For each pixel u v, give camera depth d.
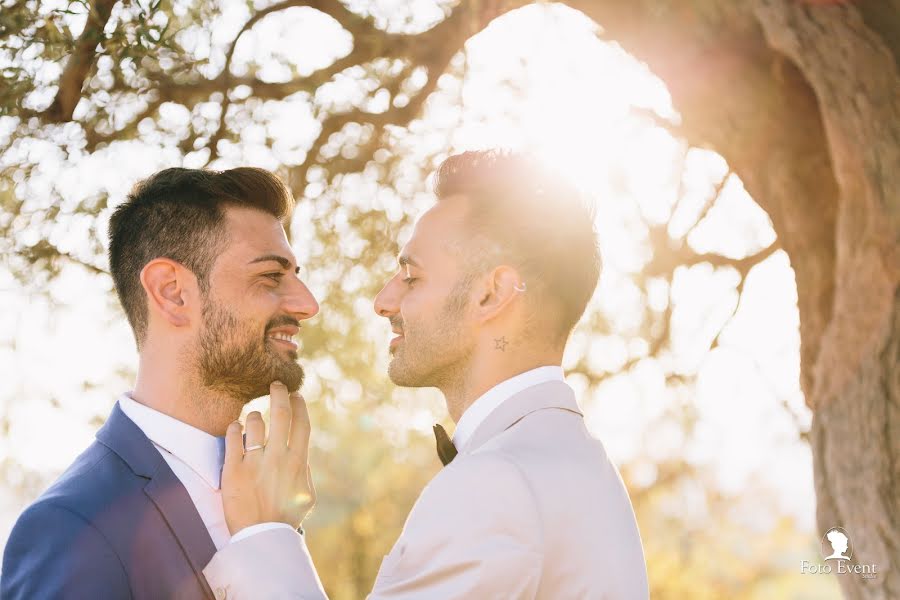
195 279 2.25
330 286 4.86
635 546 2.06
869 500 2.61
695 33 3.19
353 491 8.15
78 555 1.94
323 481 8.09
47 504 2.00
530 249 2.12
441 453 2.16
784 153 3.19
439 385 2.23
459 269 2.14
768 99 3.15
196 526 2.08
